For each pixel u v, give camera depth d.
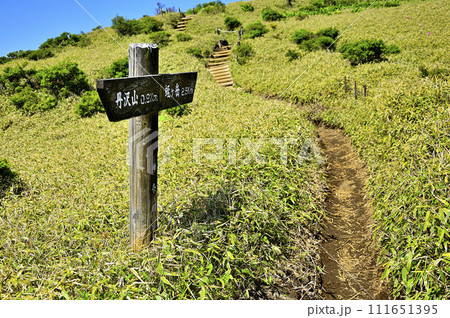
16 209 3.77
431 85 5.00
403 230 3.04
